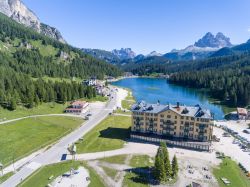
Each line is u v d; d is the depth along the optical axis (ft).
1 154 355.97
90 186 287.28
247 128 516.73
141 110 428.97
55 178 302.45
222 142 425.28
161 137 413.39
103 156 362.33
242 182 303.68
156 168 297.53
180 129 412.36
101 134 446.60
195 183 294.66
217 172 322.34
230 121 567.18
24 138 412.57
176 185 291.58
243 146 408.26
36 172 314.76
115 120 534.78
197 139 404.36
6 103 557.33
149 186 288.92
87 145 398.83
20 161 342.85
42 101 617.21
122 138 430.20
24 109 559.38
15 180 296.71
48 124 492.13
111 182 295.89
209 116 393.91
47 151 375.86
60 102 652.48
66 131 458.91
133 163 342.85
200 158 361.30
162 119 418.92
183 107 420.36
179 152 379.55
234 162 355.15
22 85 635.66
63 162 342.23
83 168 327.26
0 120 485.97
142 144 406.62
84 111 602.03
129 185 289.74
